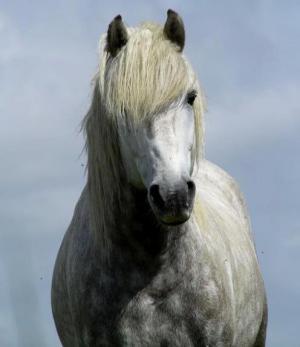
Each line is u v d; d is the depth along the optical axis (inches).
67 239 446.9
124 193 406.9
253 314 480.4
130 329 412.2
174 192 370.6
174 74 390.6
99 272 415.8
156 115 385.7
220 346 419.8
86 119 419.8
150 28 412.5
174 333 412.5
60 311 443.5
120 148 404.5
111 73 400.2
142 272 410.0
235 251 464.1
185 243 412.8
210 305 414.3
